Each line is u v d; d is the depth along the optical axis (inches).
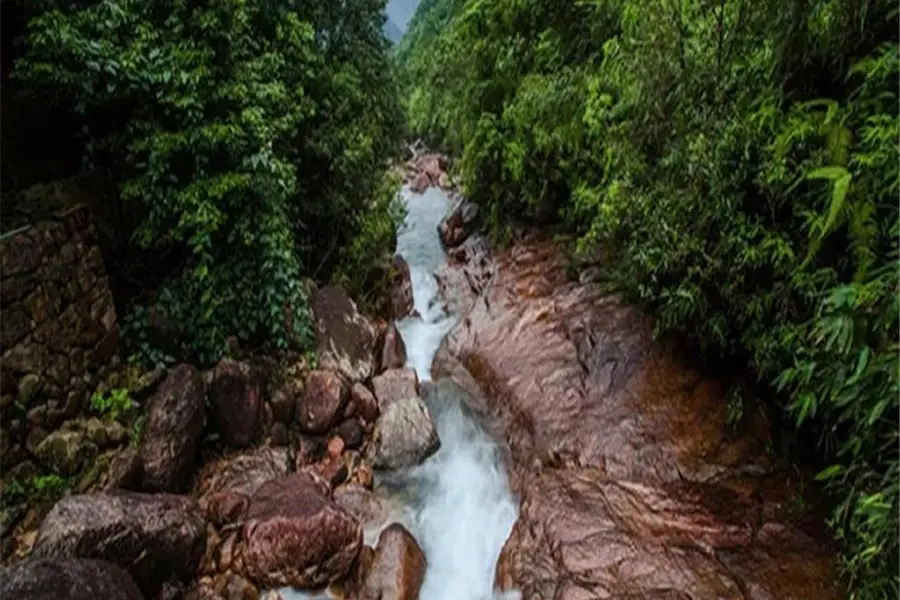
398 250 409.1
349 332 256.5
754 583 137.4
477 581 172.4
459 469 218.4
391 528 181.3
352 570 165.2
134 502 147.3
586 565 150.2
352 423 223.3
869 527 107.4
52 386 153.9
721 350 189.0
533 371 242.2
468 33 403.2
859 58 117.0
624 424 200.7
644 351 224.2
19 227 152.9
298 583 156.8
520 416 226.7
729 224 154.8
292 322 225.5
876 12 110.7
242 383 199.5
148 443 169.5
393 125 414.0
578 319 257.4
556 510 171.0
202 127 180.1
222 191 183.6
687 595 136.5
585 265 291.1
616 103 248.8
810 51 126.0
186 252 202.7
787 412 161.5
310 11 283.4
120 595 120.6
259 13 236.5
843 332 95.3
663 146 193.9
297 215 270.8
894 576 99.4
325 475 202.4
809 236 123.3
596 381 223.5
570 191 311.6
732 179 147.6
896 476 98.5
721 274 162.7
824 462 160.6
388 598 157.0
